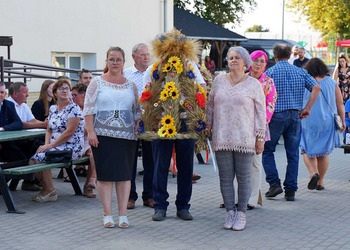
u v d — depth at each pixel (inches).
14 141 319.9
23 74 474.9
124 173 238.2
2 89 308.2
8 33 551.5
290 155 291.1
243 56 236.2
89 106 236.8
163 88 242.5
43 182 286.8
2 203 283.0
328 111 313.4
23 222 248.1
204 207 276.8
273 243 218.8
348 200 294.2
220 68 948.0
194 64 247.4
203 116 243.0
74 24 629.3
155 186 251.6
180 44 241.8
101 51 668.1
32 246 213.5
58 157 283.3
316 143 313.3
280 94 287.0
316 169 316.8
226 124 236.8
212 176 358.3
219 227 241.4
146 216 258.5
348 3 1846.7
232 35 922.7
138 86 277.9
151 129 242.5
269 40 1042.7
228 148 236.2
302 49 628.7
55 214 261.9
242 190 240.4
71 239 222.8
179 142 245.0
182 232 233.5
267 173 293.7
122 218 240.8
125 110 239.6
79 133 294.7
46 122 333.4
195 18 941.8
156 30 756.6
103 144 236.4
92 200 290.5
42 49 590.2
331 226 243.8
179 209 255.0
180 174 251.3
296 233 232.8
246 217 258.5
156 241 220.7
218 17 1309.1
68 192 309.0
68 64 642.2
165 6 764.0
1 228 238.4
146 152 272.1
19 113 337.7
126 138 238.4
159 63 244.7
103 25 668.7
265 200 292.8
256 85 237.5
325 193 311.4
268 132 277.3
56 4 604.4
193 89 241.4
